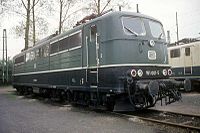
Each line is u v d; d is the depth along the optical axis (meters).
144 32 10.02
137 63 9.49
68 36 12.41
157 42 10.27
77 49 11.51
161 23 11.02
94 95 10.62
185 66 20.91
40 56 16.09
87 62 10.71
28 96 19.27
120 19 9.63
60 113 10.54
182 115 9.42
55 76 13.83
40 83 16.16
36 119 9.38
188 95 17.41
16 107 12.74
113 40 9.40
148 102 9.96
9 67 43.03
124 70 9.22
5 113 10.90
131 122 8.41
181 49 21.27
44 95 17.33
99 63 9.95
